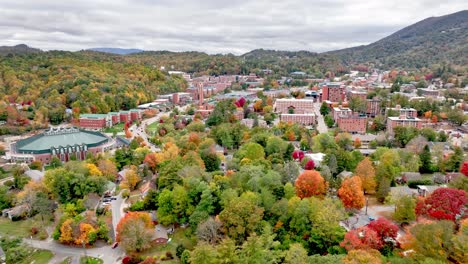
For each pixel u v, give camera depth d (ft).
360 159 601.21
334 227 358.23
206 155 623.36
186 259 352.90
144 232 386.11
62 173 514.27
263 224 380.58
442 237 295.69
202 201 426.10
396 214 408.46
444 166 597.52
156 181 557.33
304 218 378.53
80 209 474.90
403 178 565.53
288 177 503.20
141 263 360.89
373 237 330.95
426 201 388.98
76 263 368.48
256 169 497.05
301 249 315.37
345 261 283.18
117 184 581.94
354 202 435.53
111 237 420.77
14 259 370.12
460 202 367.86
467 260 275.80
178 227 439.63
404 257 301.63
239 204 383.65
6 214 490.49
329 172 515.91
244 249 317.63
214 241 367.45
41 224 453.99
